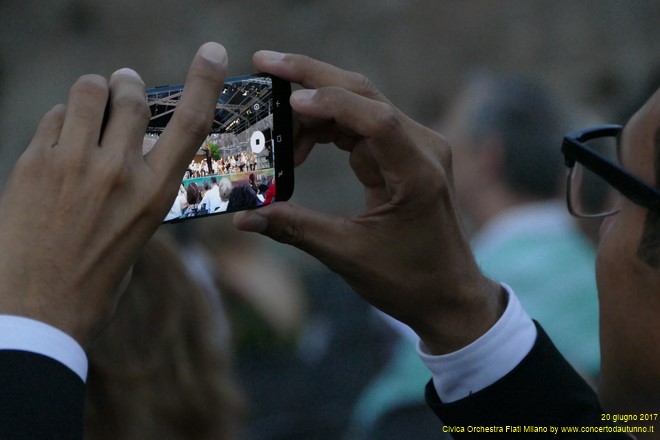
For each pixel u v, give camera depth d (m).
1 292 1.31
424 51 14.23
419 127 1.74
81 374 1.33
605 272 1.70
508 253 3.26
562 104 3.82
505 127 3.55
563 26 14.13
